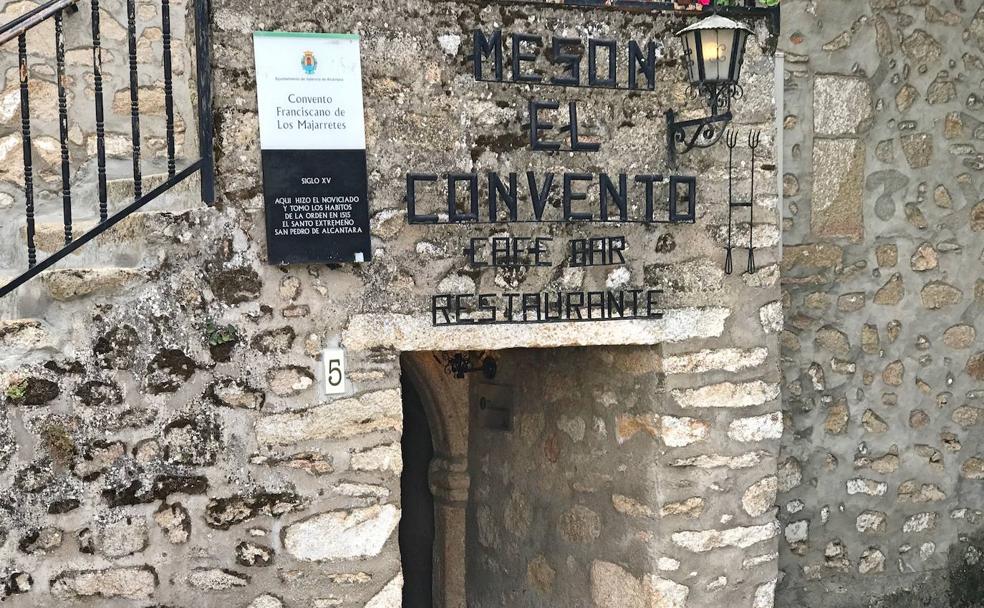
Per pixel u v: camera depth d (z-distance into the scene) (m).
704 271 4.02
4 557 3.10
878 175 5.04
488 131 3.68
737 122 4.05
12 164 4.70
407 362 5.58
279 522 3.42
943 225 5.18
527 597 4.99
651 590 4.02
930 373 5.18
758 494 4.14
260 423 3.39
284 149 3.37
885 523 5.14
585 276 3.84
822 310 4.96
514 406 5.08
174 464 3.29
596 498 4.39
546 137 3.76
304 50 3.38
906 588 5.20
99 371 3.20
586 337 3.83
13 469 3.10
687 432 4.00
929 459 5.20
